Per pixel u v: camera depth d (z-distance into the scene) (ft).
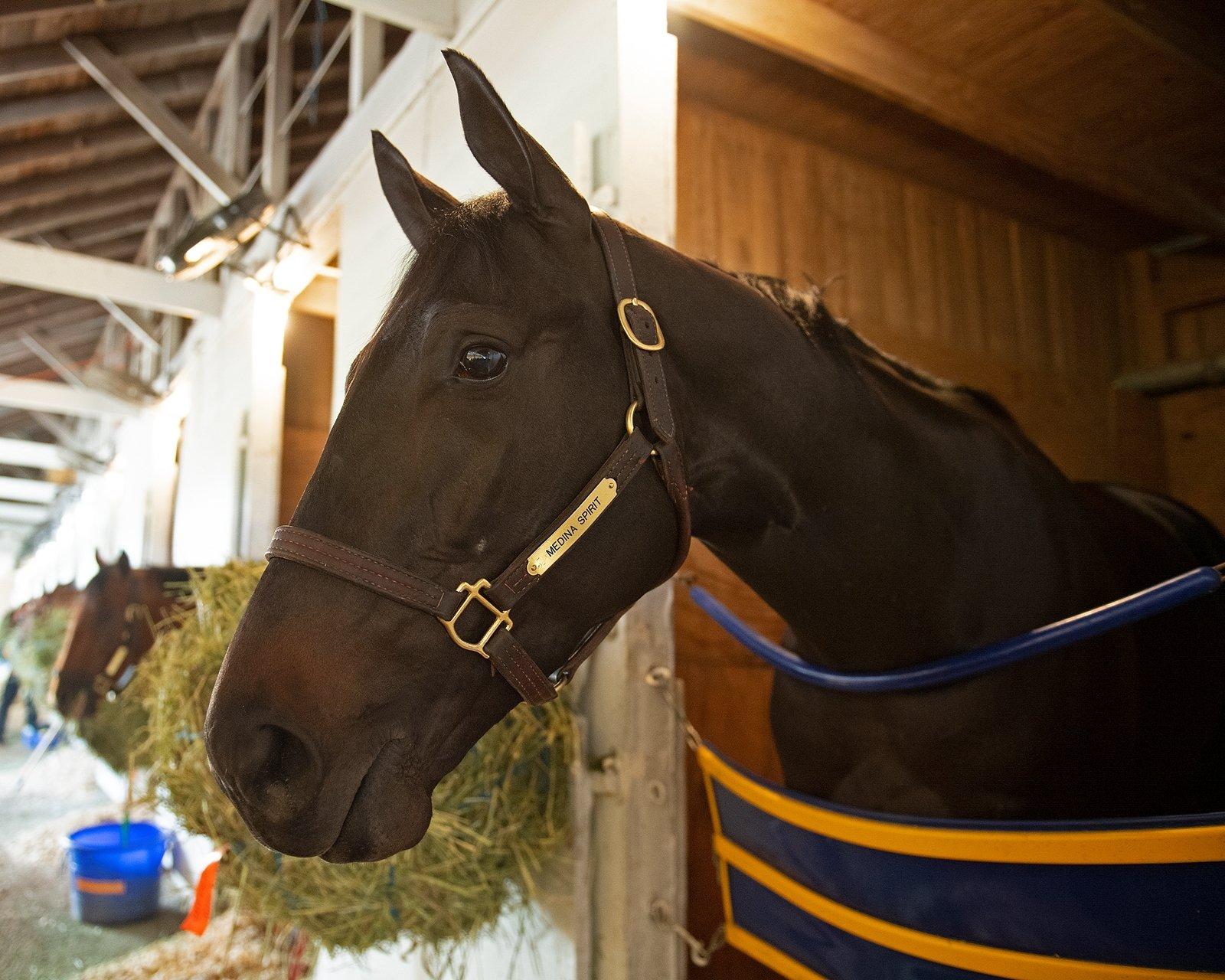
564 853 4.87
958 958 3.03
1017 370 10.44
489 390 2.62
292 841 2.37
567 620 2.76
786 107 8.42
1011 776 3.32
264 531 12.53
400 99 8.34
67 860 12.61
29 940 9.61
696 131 8.21
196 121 17.66
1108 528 4.19
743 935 4.10
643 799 4.77
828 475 3.18
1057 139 8.28
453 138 7.08
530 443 2.63
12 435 37.78
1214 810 4.10
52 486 41.34
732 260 8.29
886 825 3.23
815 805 3.53
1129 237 11.34
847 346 3.64
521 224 2.76
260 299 12.77
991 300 10.40
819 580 3.28
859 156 9.37
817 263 8.91
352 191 9.50
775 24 6.34
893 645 3.36
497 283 2.67
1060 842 2.78
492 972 5.66
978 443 3.64
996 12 6.79
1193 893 2.54
